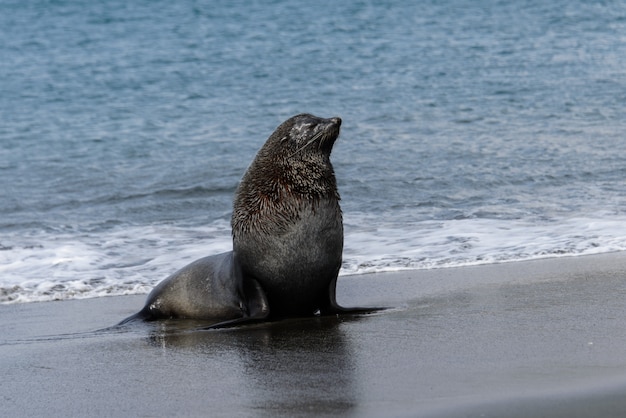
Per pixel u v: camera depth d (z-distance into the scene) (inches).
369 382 740.0
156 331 1069.1
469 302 1090.7
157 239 1691.7
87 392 772.0
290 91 3553.2
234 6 6141.7
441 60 4114.2
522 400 661.3
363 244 1574.8
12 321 1165.7
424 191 2020.2
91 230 1793.8
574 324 924.6
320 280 1073.5
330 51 4475.9
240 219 1073.5
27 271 1464.1
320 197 1053.8
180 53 4611.2
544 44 4414.4
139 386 781.3
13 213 1961.1
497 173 2159.2
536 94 3250.5
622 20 4958.2
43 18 5930.1
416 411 649.6
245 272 1080.2
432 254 1475.1
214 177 2256.4
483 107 3075.8
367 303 1143.6
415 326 964.0
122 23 5669.3
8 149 2716.5
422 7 5772.6
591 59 3934.5
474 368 765.9
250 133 2834.6
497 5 5703.7
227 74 3998.5
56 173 2375.7
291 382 756.0
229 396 725.9
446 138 2610.7
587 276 1221.7
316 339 936.3
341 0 6190.9
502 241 1547.7
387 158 2365.9
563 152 2357.3
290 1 6259.8
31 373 852.0
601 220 1674.5
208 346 934.4
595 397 658.2
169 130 2923.2
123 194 2112.5
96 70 4239.7
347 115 3041.3
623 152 2327.8
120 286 1363.2
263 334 984.3
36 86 3890.3
